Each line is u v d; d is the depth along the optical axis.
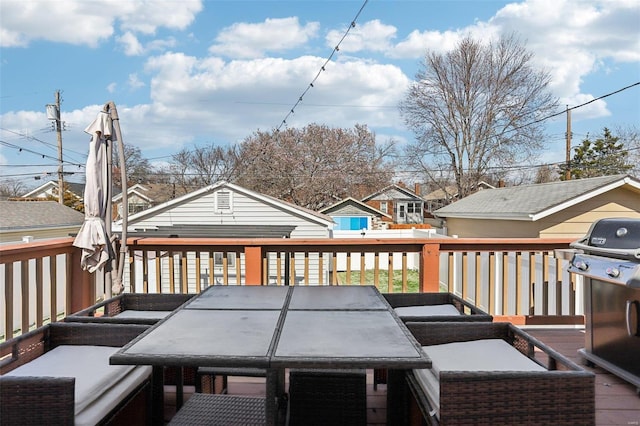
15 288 6.62
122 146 3.13
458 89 21.31
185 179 29.50
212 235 9.62
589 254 2.59
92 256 2.89
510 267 7.29
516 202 11.89
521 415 1.33
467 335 2.01
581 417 1.34
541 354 2.87
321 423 1.94
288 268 3.56
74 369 1.73
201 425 1.80
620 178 9.65
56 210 18.11
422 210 27.98
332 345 1.45
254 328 1.66
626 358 2.37
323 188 24.83
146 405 1.84
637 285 2.08
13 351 1.79
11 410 1.34
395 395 1.93
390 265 3.58
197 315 1.87
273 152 24.59
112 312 2.52
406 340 1.51
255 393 2.40
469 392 1.33
